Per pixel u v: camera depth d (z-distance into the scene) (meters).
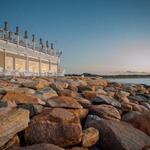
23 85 11.03
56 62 60.56
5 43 35.34
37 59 48.19
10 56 37.06
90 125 5.60
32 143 4.78
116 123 5.60
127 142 4.91
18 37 39.47
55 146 4.39
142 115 6.41
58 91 10.27
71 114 5.66
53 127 4.95
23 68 41.72
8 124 4.65
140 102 11.00
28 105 6.25
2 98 7.02
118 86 19.88
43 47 52.34
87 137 4.97
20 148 4.31
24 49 42.06
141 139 5.21
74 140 4.83
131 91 16.06
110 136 5.06
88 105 7.42
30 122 5.12
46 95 8.79
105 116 6.82
